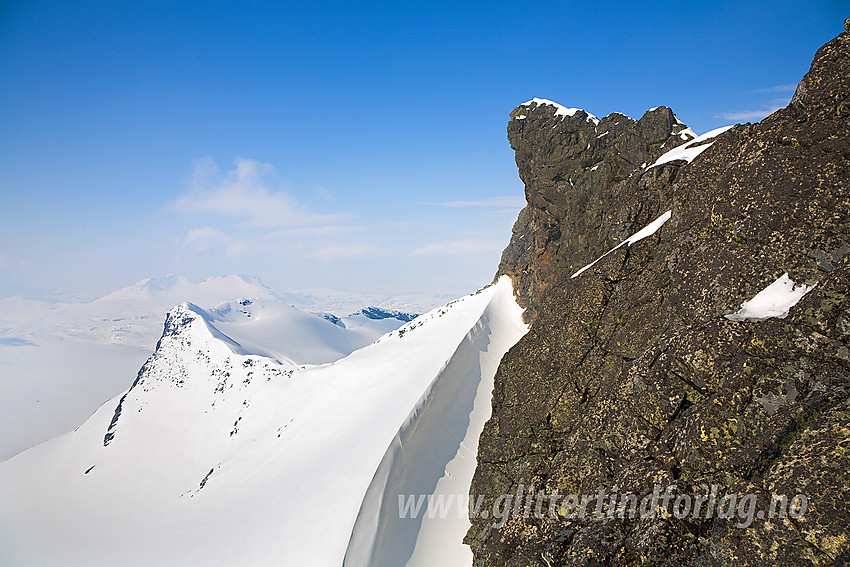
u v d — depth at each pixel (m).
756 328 18.39
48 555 72.25
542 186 54.50
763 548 14.66
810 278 19.33
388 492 33.16
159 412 159.62
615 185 38.56
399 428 37.84
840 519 13.59
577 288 29.62
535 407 28.12
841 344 16.28
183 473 122.69
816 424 15.48
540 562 19.67
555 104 56.03
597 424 21.42
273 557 34.00
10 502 143.50
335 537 30.98
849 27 21.92
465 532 29.55
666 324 23.84
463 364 47.12
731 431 17.09
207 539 50.00
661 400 19.69
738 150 24.08
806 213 20.39
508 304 65.94
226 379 150.50
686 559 16.12
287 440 77.88
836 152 20.56
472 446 37.91
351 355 96.25
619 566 17.28
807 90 22.38
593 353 26.91
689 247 24.67
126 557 56.56
